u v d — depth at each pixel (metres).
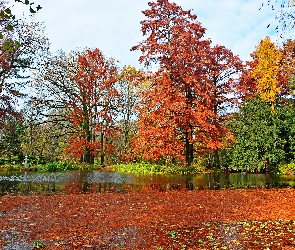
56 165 26.70
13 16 4.88
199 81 25.19
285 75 31.31
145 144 24.53
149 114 25.11
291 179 22.44
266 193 15.18
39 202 11.48
